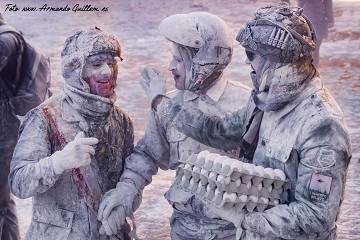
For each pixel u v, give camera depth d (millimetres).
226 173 3834
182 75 4742
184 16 4719
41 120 4441
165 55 15289
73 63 4375
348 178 8633
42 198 4465
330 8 13641
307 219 3760
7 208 6027
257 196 3896
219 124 4492
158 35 17266
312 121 3760
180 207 4832
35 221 4523
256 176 3887
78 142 4207
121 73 13789
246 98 4848
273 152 3947
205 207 4684
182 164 4211
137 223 7520
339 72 13867
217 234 4734
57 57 15164
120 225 4586
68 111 4473
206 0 21172
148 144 4941
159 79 4691
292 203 3836
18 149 4445
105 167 4621
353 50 15602
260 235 3984
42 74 5918
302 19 3852
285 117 3908
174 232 4949
